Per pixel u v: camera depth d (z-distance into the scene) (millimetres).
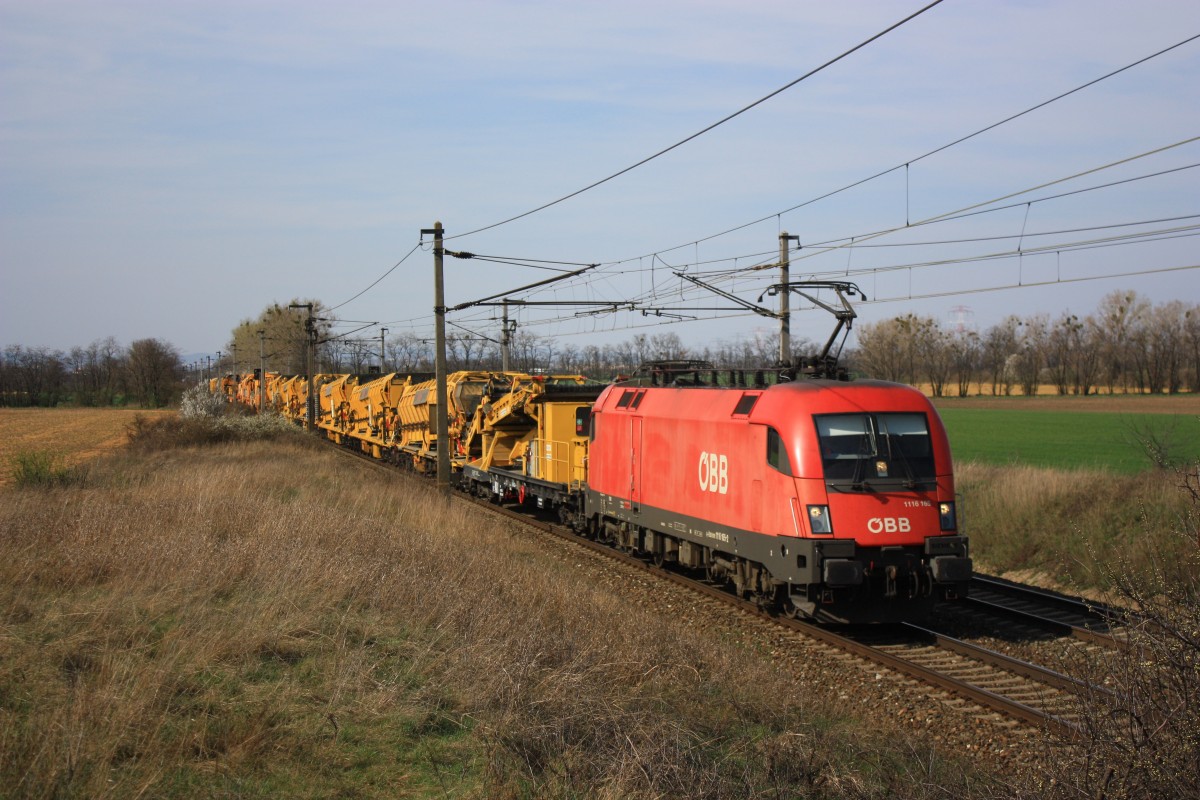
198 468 27891
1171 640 6543
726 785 6930
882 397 13539
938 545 12898
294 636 9766
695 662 10328
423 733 7672
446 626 10445
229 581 11578
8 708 7371
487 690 8375
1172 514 16625
